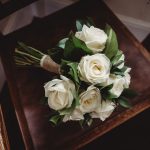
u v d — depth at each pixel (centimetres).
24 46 69
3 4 82
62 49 62
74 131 70
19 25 115
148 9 103
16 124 100
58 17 87
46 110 73
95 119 71
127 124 92
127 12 109
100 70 55
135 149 88
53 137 70
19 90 78
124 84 60
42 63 67
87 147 90
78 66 55
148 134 90
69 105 56
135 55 78
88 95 55
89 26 66
